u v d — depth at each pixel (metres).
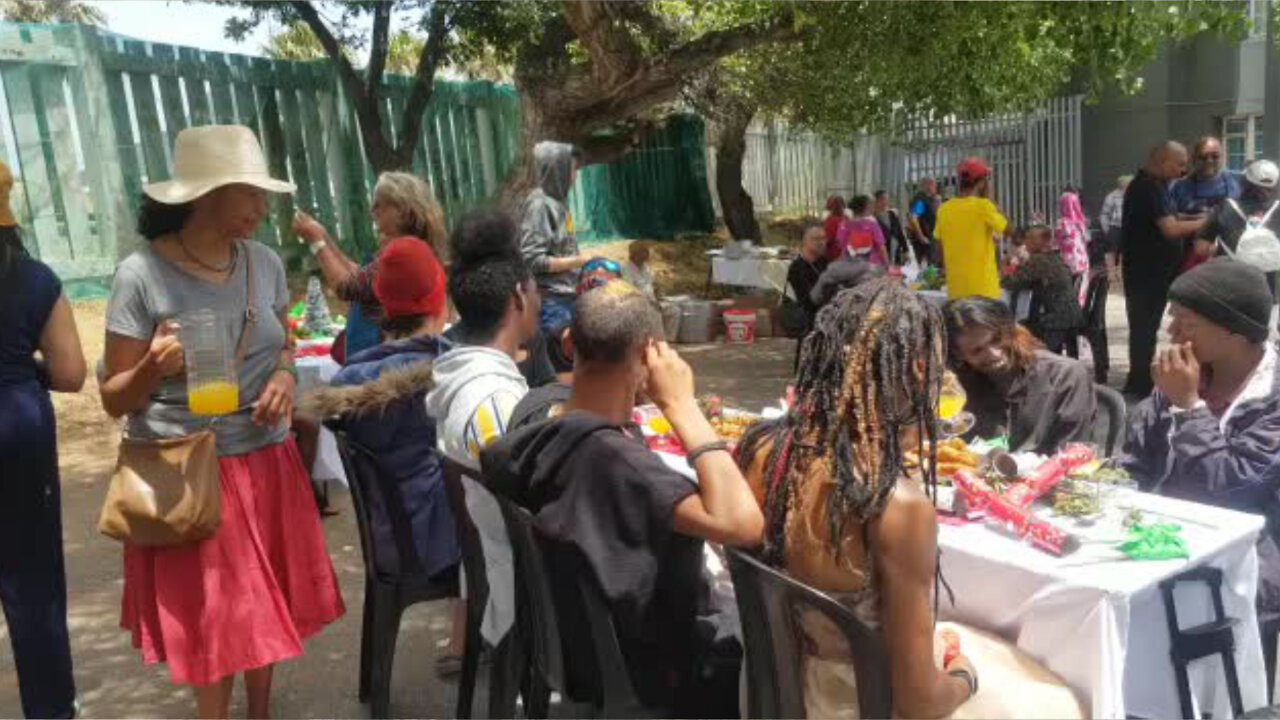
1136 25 7.08
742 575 2.06
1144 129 16.70
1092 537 2.43
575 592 2.19
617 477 2.06
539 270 4.91
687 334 10.88
